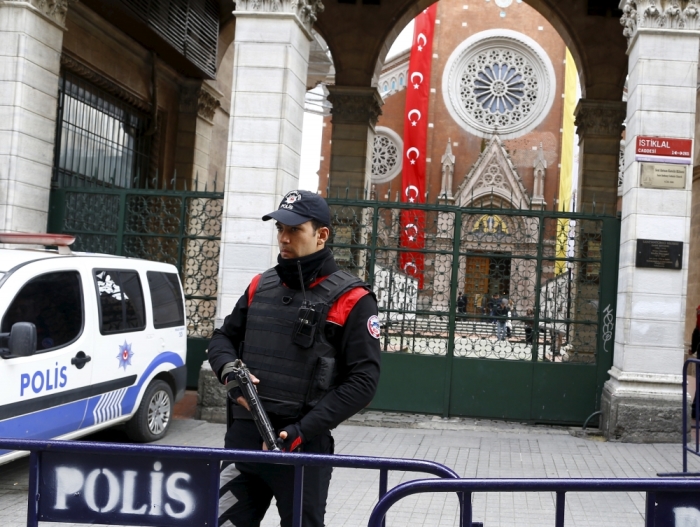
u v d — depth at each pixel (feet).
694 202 63.36
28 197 35.01
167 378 28.50
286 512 10.43
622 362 31.53
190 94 57.82
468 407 34.27
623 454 28.48
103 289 24.26
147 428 26.66
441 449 28.60
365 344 10.49
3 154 34.01
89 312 23.15
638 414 30.68
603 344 33.81
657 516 9.71
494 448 29.09
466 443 29.86
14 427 19.62
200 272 37.19
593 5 58.65
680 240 31.14
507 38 138.51
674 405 30.71
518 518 19.90
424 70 137.69
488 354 34.63
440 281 35.35
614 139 59.52
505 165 134.51
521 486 9.59
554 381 33.94
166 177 56.70
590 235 34.17
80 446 10.18
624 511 20.70
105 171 49.73
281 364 10.52
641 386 31.04
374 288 35.24
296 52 34.04
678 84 31.40
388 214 35.65
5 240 24.63
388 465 9.96
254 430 10.73
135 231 37.17
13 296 20.22
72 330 22.30
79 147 46.34
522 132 138.51
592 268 34.30
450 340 34.45
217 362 11.02
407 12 60.75
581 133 61.05
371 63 60.64
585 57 59.67
